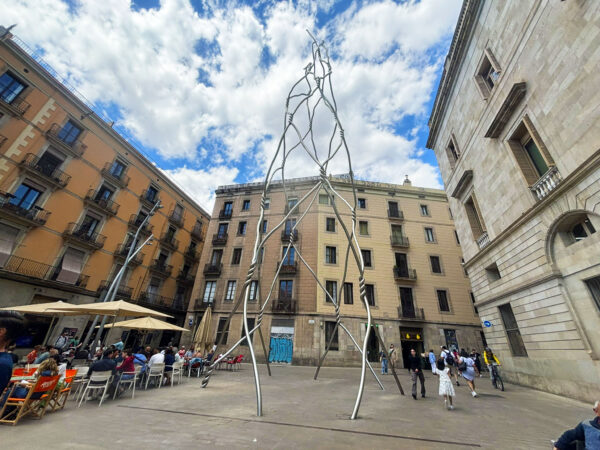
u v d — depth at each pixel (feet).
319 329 67.62
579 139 26.91
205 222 118.21
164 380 32.22
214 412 18.57
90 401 21.66
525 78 33.88
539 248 32.50
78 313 31.22
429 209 86.58
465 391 32.17
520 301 36.04
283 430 15.01
